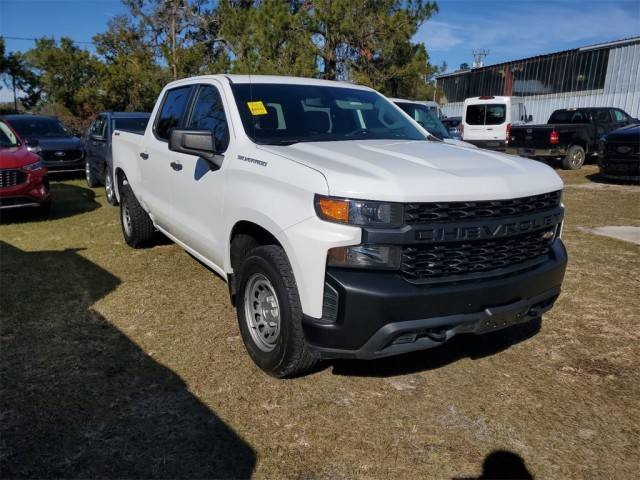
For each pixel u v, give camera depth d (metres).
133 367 3.45
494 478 2.49
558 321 4.27
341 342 2.75
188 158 4.26
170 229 4.98
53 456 2.59
